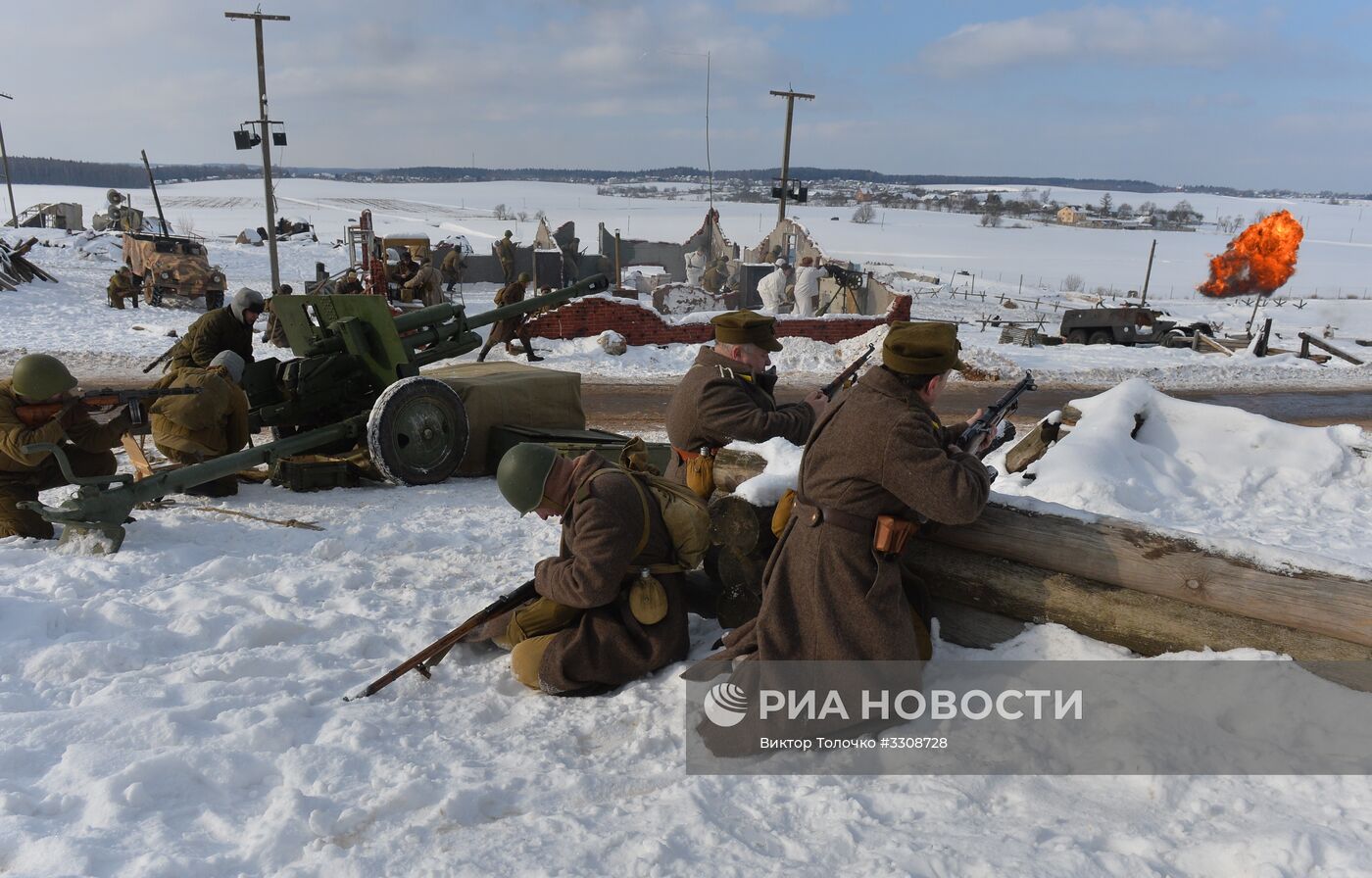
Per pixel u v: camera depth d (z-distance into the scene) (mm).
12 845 2564
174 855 2514
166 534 5789
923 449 3035
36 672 3760
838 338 18938
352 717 3414
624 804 2836
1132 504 6262
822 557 3205
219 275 24531
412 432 7598
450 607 4605
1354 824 2436
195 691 3566
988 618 3572
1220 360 19781
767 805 2785
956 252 104188
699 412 4332
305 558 5457
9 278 23969
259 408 8008
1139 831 2537
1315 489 6555
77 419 5660
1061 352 20500
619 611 3705
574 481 3662
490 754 3191
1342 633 2918
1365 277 88188
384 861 2521
